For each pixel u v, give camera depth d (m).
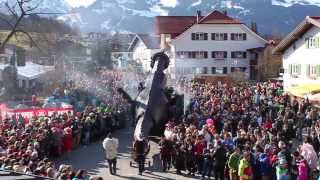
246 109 34.56
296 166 21.58
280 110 34.16
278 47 53.66
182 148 24.61
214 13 96.00
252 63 94.81
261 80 87.38
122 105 40.19
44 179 8.27
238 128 28.28
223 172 23.08
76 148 31.03
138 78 68.62
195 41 95.00
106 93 49.31
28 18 80.88
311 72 48.59
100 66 111.00
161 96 28.98
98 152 29.78
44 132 26.42
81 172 16.80
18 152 20.62
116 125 36.62
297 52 50.94
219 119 31.41
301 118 32.09
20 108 39.09
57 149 27.64
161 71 30.62
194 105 37.91
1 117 33.22
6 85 57.94
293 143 29.58
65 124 29.98
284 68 53.72
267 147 22.28
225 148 23.19
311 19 47.38
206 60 95.25
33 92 57.78
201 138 24.58
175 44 94.69
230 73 89.75
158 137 28.61
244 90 47.19
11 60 60.31
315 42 47.81
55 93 46.69
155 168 25.83
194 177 24.22
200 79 76.00
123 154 29.28
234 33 95.38
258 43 95.56
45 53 78.50
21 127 27.70
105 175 24.33
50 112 35.53
